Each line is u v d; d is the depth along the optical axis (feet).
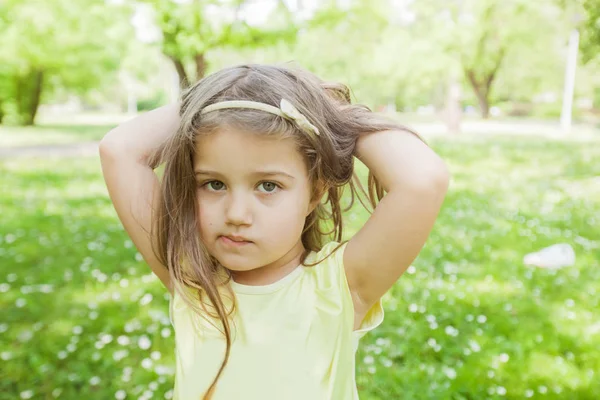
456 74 65.10
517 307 12.89
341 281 3.75
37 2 47.93
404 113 122.21
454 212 23.41
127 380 9.92
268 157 3.26
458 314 12.42
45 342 11.41
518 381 9.73
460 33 60.95
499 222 21.59
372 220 3.65
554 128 74.13
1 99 88.22
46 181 32.91
